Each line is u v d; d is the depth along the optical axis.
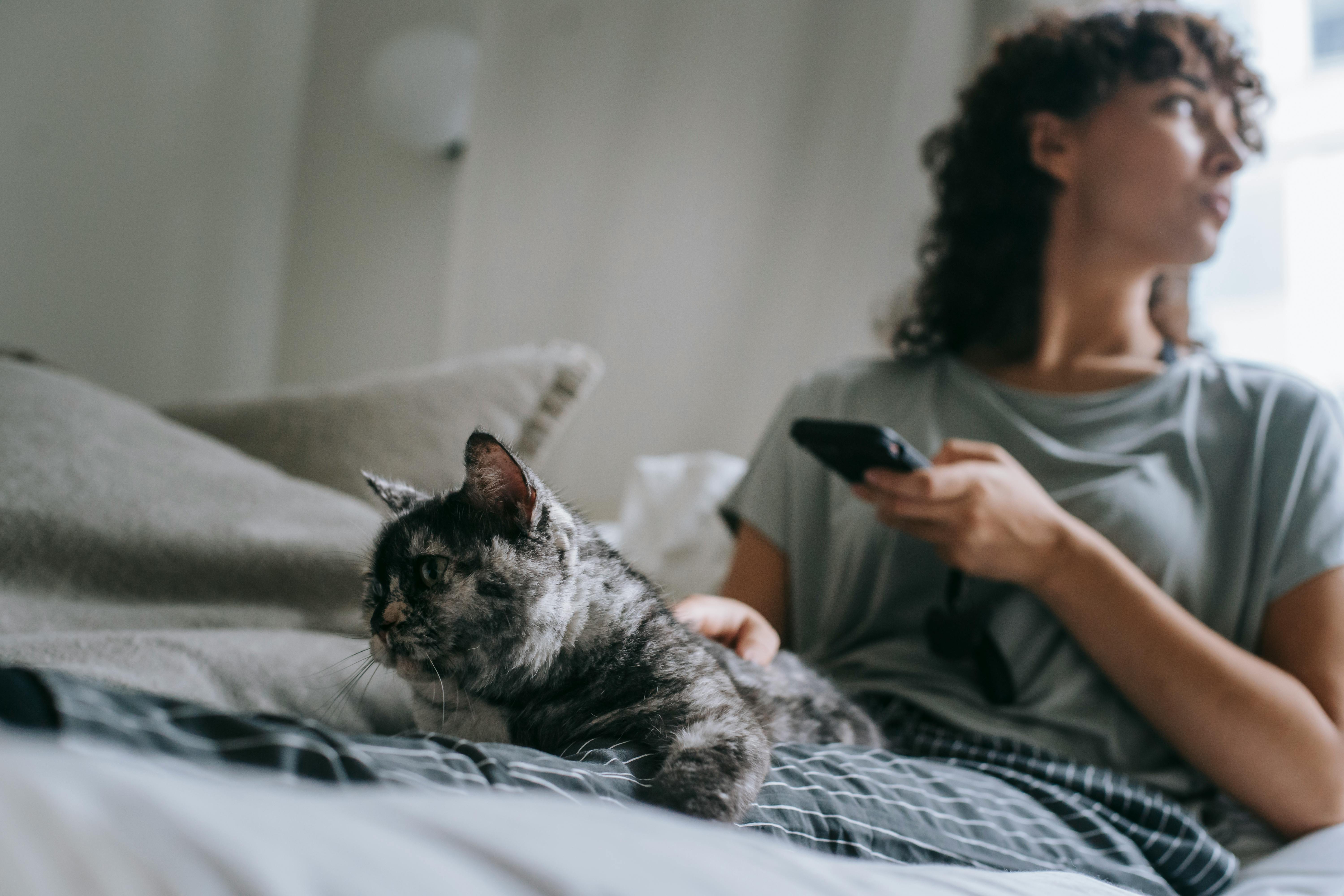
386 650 0.91
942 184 1.87
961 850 0.83
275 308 3.40
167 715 0.51
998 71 1.73
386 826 0.41
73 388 1.53
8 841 0.31
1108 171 1.46
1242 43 2.13
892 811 0.84
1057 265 1.59
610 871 0.40
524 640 0.89
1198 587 1.28
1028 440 1.43
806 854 0.56
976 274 1.68
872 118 2.67
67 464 1.35
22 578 1.22
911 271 2.51
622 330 2.95
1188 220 1.44
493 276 3.05
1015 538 1.19
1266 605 1.26
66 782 0.35
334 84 3.42
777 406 2.74
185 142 3.21
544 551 0.91
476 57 3.20
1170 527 1.29
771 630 1.22
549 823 0.45
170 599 1.31
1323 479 1.28
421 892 0.35
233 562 1.33
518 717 0.91
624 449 2.91
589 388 2.02
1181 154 1.42
